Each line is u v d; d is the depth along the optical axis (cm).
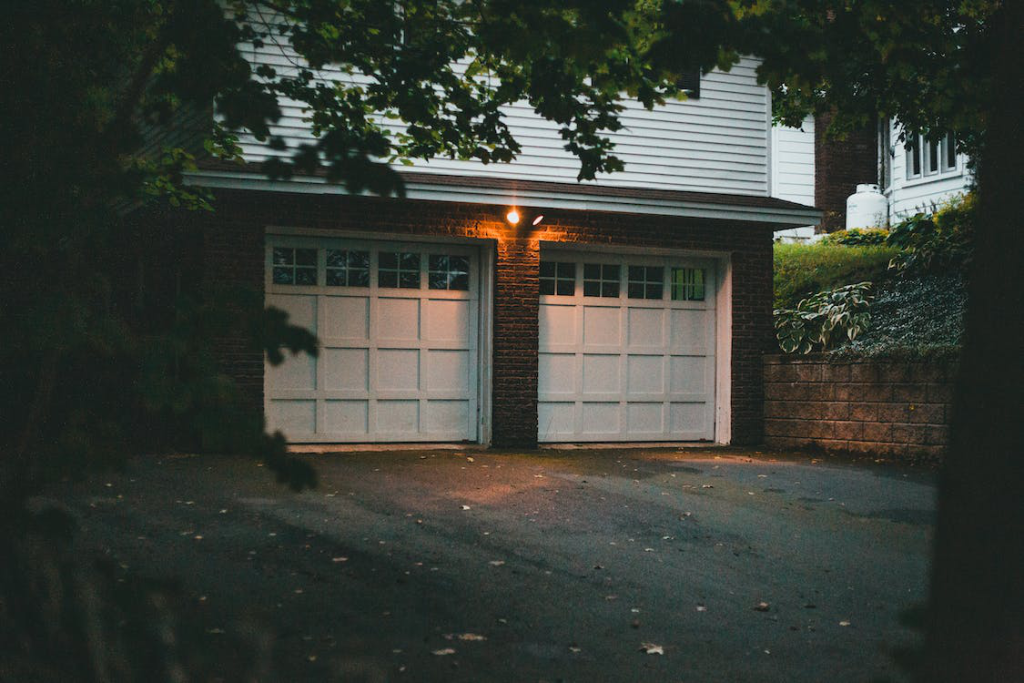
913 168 2055
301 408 1169
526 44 429
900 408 1167
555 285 1291
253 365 1099
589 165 525
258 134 306
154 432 1011
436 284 1230
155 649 283
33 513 268
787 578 643
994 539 211
